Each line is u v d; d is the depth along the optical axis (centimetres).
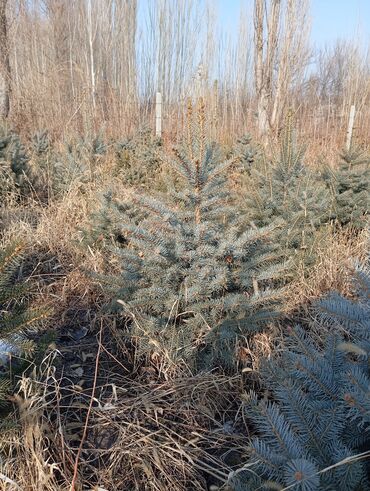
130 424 192
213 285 232
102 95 1070
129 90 1127
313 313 286
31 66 1255
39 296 306
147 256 238
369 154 569
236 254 239
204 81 890
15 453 171
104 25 1517
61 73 1230
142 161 648
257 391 227
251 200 381
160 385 220
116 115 955
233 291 250
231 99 1320
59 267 361
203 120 238
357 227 435
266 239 277
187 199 246
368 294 170
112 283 262
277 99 1005
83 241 365
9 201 523
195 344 236
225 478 178
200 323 234
